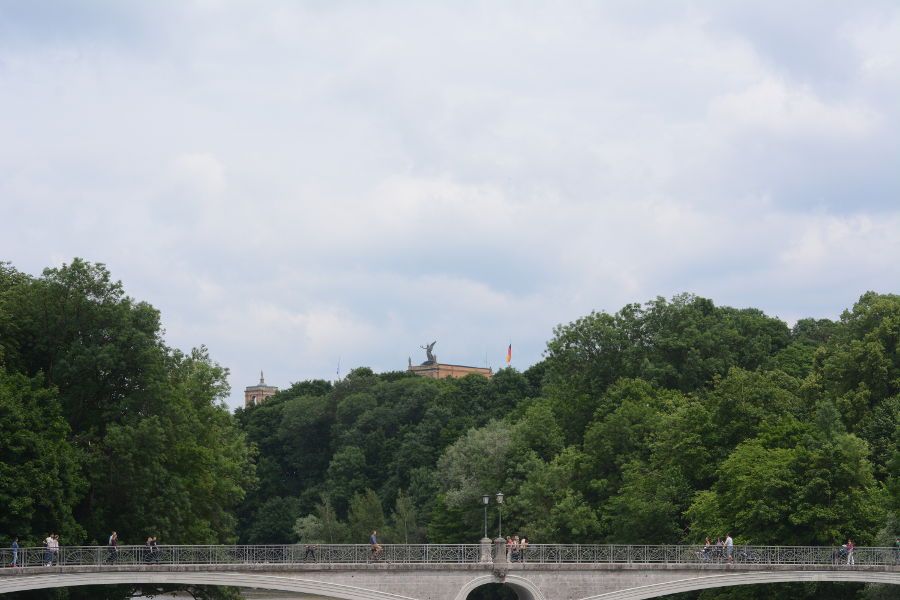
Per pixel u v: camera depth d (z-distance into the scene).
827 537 79.38
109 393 81.19
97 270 81.25
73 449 75.00
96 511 76.38
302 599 119.62
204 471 85.38
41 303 79.25
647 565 74.44
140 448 77.25
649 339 127.06
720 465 91.38
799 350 132.25
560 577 73.38
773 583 82.06
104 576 65.94
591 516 99.19
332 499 174.62
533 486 105.38
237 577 68.44
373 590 70.50
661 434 99.81
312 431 195.38
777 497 81.62
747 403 96.62
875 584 78.75
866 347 99.00
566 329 129.12
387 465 175.00
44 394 74.62
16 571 63.22
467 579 72.00
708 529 86.12
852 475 81.25
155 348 80.88
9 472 68.62
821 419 85.69
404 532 145.25
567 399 125.06
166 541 77.69
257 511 182.38
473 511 113.25
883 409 93.50
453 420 167.62
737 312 146.12
